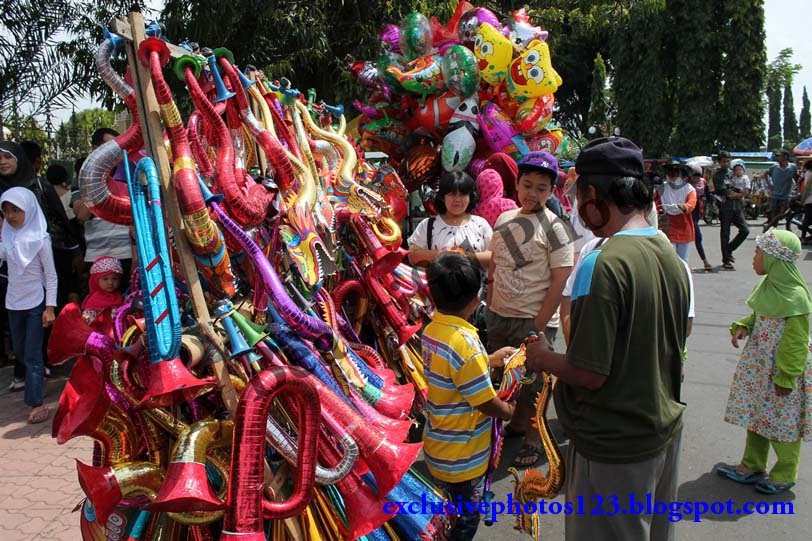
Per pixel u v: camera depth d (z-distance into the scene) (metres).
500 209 4.52
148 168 1.84
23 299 4.29
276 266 2.39
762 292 3.32
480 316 4.21
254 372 1.90
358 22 8.10
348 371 2.44
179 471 1.71
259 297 2.13
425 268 4.01
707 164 17.36
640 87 25.20
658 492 2.04
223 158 2.13
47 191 5.29
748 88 24.39
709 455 3.83
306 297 2.44
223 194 2.05
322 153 3.46
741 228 9.94
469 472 2.53
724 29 24.42
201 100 2.09
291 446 1.93
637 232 1.93
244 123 2.43
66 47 6.62
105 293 4.00
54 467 3.64
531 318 3.50
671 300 1.92
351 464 1.98
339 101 8.14
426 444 2.62
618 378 1.85
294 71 7.84
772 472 3.40
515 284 3.48
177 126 1.93
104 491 1.82
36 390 4.34
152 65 1.88
